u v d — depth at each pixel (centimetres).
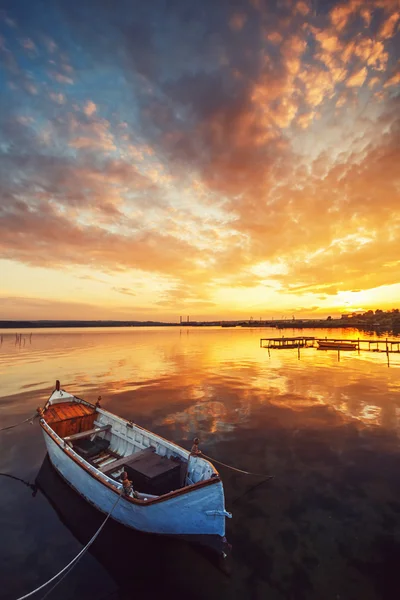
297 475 1073
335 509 878
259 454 1239
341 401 2002
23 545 755
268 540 759
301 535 775
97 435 1233
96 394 2231
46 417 1197
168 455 937
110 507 805
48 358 4416
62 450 963
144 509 714
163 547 746
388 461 1159
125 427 1127
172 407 1894
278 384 2555
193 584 636
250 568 675
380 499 922
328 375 2977
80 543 761
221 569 673
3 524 830
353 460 1173
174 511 703
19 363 3881
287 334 13850
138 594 616
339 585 626
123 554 725
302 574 655
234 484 1023
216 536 711
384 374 3012
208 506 696
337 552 715
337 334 12975
